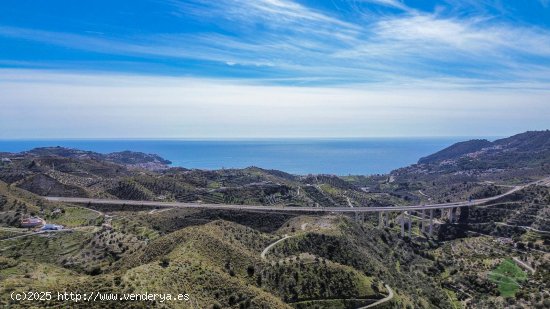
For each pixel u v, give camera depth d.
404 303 193.25
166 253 178.12
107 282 120.56
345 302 179.88
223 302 136.88
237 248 190.00
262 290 159.25
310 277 184.62
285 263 190.62
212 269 153.25
